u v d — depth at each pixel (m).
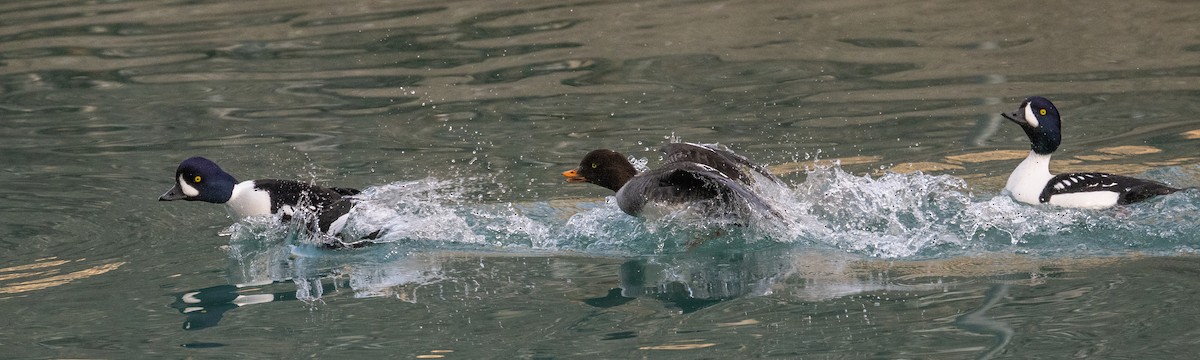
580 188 16.11
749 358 10.03
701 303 11.66
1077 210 14.34
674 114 19.45
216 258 13.53
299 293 12.23
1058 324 10.58
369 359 10.24
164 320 11.41
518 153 17.61
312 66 23.47
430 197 15.52
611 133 18.45
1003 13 26.05
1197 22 24.27
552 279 12.67
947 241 13.52
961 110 19.17
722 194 14.37
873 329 10.67
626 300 11.82
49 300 12.06
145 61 24.23
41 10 29.81
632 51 23.91
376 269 13.12
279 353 10.43
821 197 15.04
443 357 10.26
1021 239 13.45
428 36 25.80
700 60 23.08
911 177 15.80
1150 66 21.36
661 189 14.25
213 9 29.50
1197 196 14.33
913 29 25.08
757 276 12.61
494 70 22.72
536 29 26.12
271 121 19.69
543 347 10.45
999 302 11.27
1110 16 25.25
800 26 25.66
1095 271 12.12
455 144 18.11
